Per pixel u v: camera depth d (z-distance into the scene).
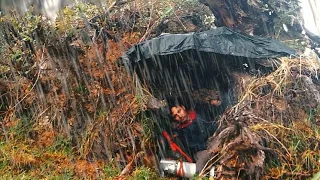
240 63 3.04
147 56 2.89
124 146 2.83
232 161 2.36
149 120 2.84
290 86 2.82
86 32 3.33
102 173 2.75
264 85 2.83
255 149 2.36
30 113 3.36
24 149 3.01
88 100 3.17
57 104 3.22
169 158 2.79
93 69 3.22
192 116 2.85
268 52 3.00
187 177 2.62
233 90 2.99
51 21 3.37
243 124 2.44
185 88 3.01
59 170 2.80
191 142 2.84
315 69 2.96
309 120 2.70
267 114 2.66
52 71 3.29
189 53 2.96
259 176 2.32
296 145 2.48
